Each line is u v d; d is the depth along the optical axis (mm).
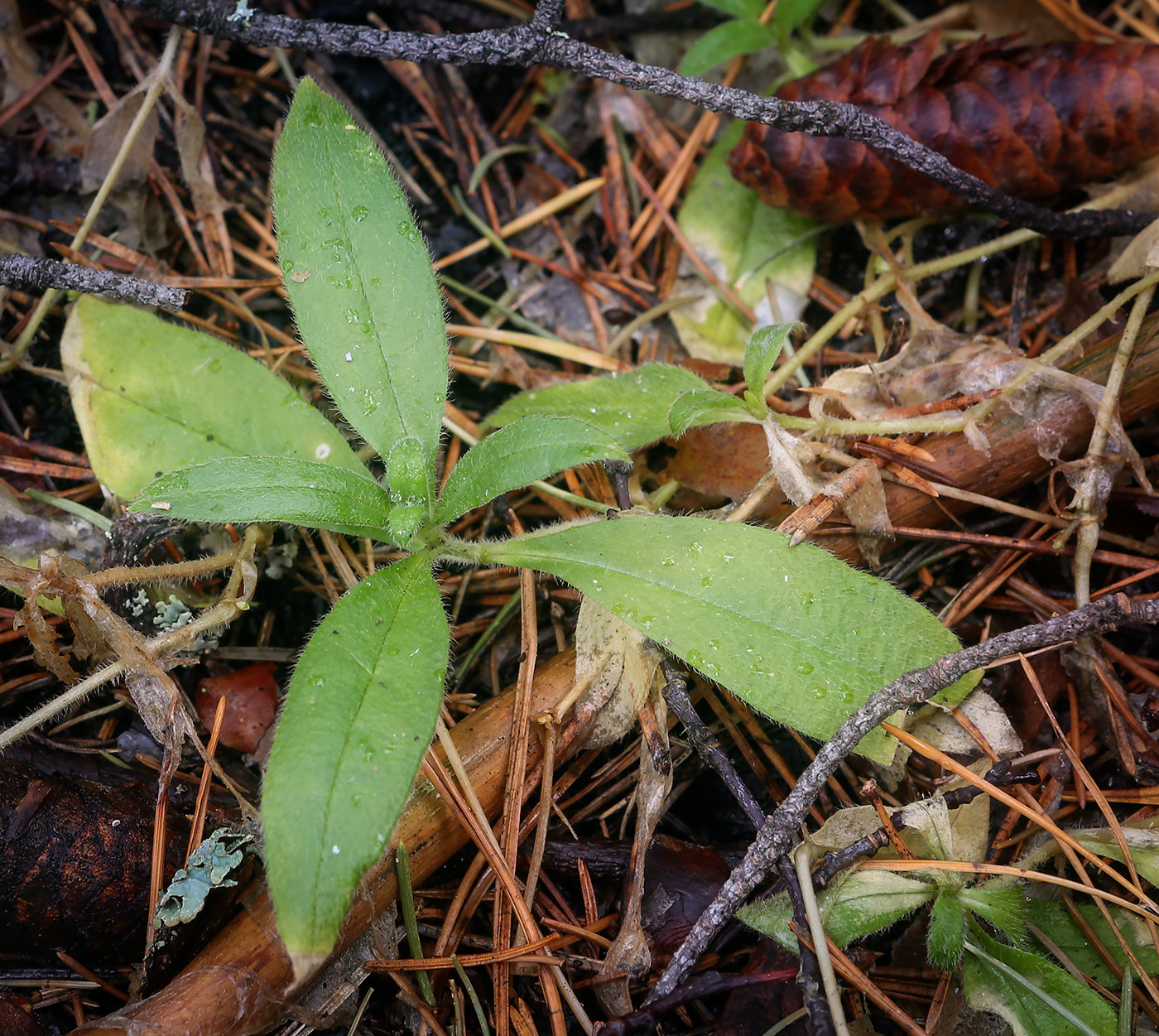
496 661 315
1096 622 275
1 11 340
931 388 311
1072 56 322
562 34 301
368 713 267
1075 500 300
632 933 283
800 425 302
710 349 340
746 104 298
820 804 302
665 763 286
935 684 274
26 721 281
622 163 356
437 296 298
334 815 259
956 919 276
